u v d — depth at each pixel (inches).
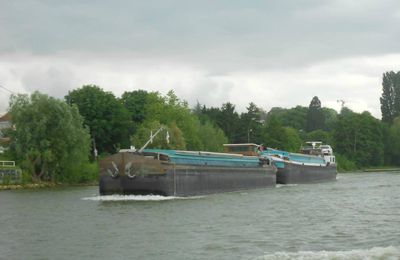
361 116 7337.6
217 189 2546.8
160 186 2128.4
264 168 3088.1
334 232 1240.8
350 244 1092.5
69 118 3516.2
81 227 1347.2
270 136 6565.0
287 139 6614.2
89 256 999.0
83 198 2218.3
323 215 1571.1
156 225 1362.0
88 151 3690.9
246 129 6619.1
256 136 6624.0
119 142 5039.4
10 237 1208.8
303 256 957.2
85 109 4810.5
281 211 1676.9
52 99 3501.5
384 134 7524.6
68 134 3486.7
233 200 2084.2
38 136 3422.7
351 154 7155.5
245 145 3503.9
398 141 7386.8
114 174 2143.2
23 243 1133.1
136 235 1213.1
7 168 3174.2
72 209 1765.5
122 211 1678.2
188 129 4803.2
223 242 1115.9
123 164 2133.4
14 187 3105.3
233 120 6628.9
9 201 2129.7
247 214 1592.0
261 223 1392.7
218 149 5182.1
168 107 4830.2
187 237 1179.3
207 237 1176.8
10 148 3486.7
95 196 2319.1
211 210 1697.8
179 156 2349.9
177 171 2206.0
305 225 1355.8
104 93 4963.1
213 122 6338.6
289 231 1255.5
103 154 4749.0
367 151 7185.0
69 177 3641.7
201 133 5132.9
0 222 1459.2
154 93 4985.2
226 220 1451.8
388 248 1011.9
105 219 1491.1
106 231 1275.8
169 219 1475.1
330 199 2150.6
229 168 2672.2
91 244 1112.2
